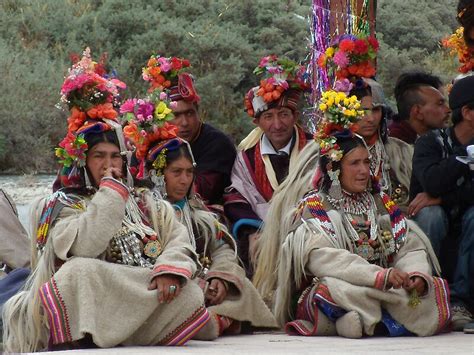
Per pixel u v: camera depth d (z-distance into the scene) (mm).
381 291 10625
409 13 42438
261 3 42594
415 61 39219
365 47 12453
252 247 12477
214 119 37188
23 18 41188
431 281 10734
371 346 9516
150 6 41156
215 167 13375
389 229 11344
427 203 11766
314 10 14633
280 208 12289
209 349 9156
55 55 39656
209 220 11453
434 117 13812
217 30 39906
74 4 43406
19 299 10117
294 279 11320
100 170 10125
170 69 13242
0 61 36406
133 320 9508
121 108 11234
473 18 12719
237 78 37969
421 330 10695
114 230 9695
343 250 10945
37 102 35219
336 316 10797
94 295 9445
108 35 40281
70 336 9383
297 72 13242
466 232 11430
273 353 8617
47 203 10219
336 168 11258
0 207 11953
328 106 11195
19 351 9922
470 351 8891
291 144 13234
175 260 9859
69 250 9688
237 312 11008
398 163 12953
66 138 10117
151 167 11305
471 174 11672
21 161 33781
